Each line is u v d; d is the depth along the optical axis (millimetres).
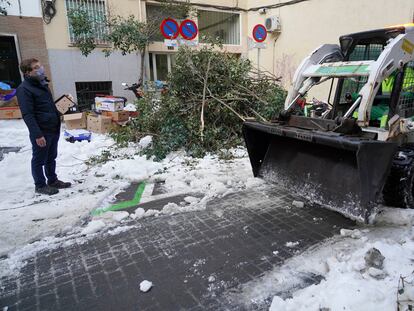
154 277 2803
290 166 3959
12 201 4324
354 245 3104
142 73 9828
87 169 5566
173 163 5711
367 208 2971
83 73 9836
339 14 9609
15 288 2736
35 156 4406
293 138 3676
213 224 3670
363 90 3283
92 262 3047
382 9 8586
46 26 9242
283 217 3789
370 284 2484
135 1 10125
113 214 3881
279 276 2738
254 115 6762
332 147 3396
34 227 3639
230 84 6793
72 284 2760
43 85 4324
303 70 4109
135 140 6895
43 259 3115
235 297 2529
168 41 6781
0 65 9211
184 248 3219
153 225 3682
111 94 10398
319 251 3061
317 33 10320
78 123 8188
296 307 2322
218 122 6609
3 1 8633
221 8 11961
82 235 3510
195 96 6629
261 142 4348
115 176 5188
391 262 2723
